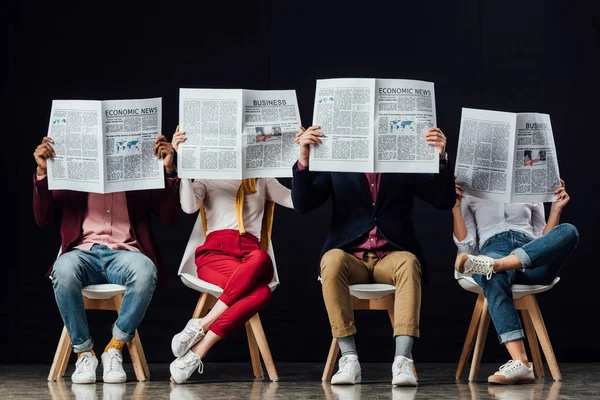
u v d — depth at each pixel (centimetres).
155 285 310
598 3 415
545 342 320
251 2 416
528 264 304
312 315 407
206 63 412
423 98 301
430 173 317
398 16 416
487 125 317
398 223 317
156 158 313
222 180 336
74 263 306
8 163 399
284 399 258
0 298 396
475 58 415
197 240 334
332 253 304
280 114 313
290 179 412
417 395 266
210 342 305
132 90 409
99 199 328
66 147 309
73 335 304
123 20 410
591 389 287
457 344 407
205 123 312
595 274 406
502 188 317
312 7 416
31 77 403
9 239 398
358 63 415
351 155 299
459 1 416
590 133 412
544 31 416
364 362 403
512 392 276
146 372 322
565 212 409
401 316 290
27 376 333
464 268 300
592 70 414
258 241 336
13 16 404
